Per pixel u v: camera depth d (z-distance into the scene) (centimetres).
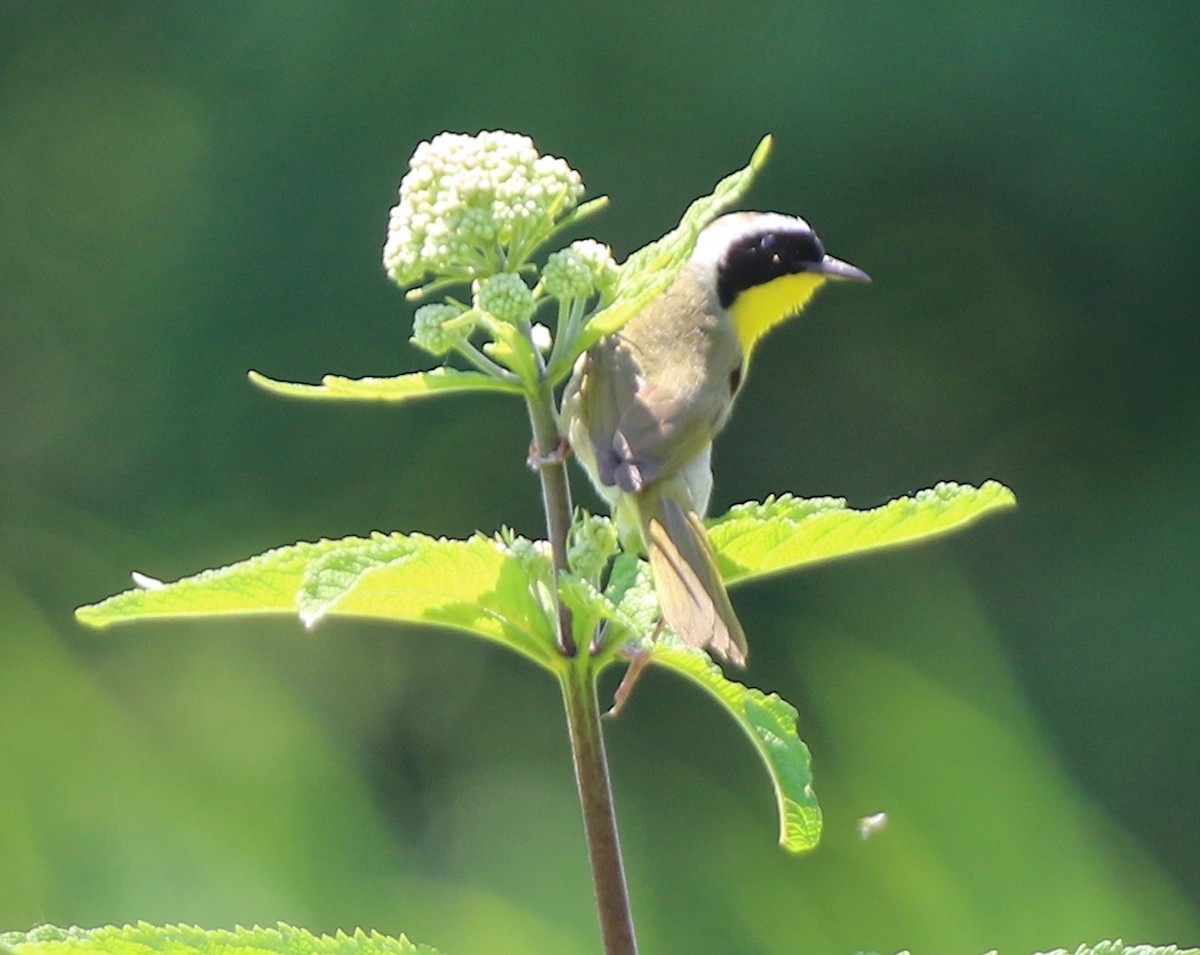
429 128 1605
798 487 1677
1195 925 901
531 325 458
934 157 1595
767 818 1059
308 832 998
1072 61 1558
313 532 1587
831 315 1680
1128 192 1584
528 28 1617
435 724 1455
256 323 1600
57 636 1084
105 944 425
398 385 446
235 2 1636
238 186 1612
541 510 1602
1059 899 884
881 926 905
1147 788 1482
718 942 995
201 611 433
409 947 434
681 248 434
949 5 1567
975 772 910
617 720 1403
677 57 1611
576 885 1033
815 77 1584
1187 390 1638
